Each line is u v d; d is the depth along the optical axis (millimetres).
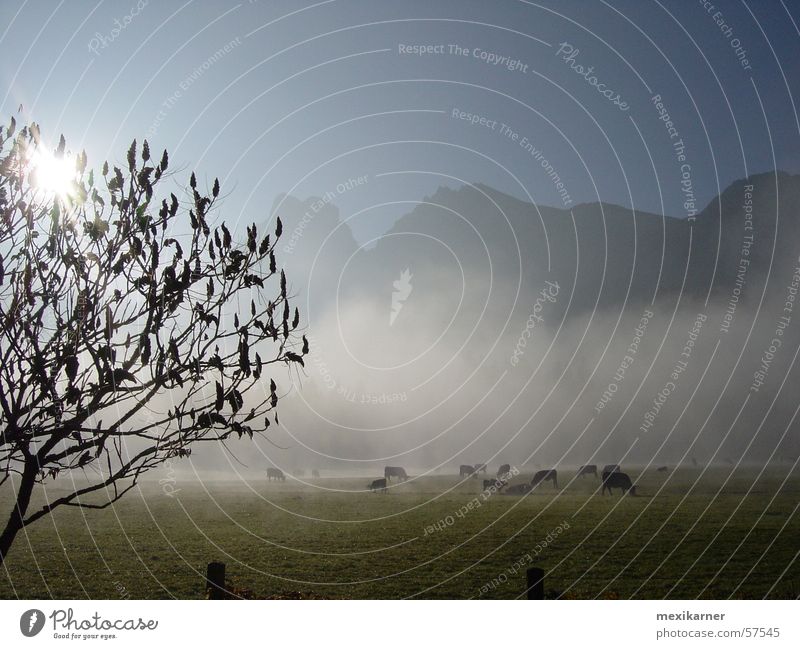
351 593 16297
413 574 18391
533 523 26391
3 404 6270
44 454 6492
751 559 18406
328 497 40094
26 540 22750
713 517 25922
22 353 6309
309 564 19781
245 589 16594
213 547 22016
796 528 22688
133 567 18734
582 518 27062
